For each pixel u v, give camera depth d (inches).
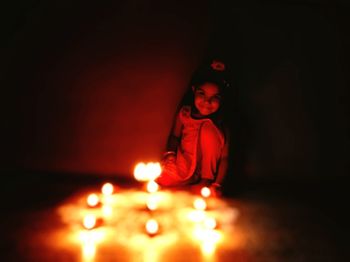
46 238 101.3
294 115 149.4
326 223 117.1
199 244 101.2
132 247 98.3
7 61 140.8
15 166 148.8
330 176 152.5
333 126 151.0
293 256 97.0
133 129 147.6
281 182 151.4
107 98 145.1
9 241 98.8
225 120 139.0
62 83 143.6
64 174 147.9
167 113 146.7
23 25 138.9
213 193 132.9
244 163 150.4
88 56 141.9
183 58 142.9
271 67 145.9
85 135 147.6
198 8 140.1
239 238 105.5
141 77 143.7
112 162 149.3
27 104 144.7
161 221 113.8
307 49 146.0
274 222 116.4
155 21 140.2
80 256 93.1
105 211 119.2
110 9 138.9
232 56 144.2
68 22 139.3
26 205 121.0
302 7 143.6
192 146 136.7
